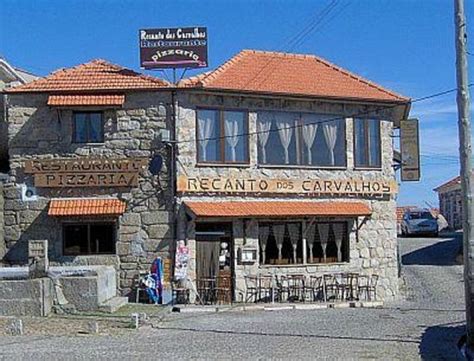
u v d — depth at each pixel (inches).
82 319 841.5
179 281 1053.8
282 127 1130.7
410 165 1152.2
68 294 907.4
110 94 1067.3
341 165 1167.0
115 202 1063.6
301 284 1123.9
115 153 1070.4
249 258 1091.3
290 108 1136.8
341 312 983.0
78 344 664.4
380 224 1192.2
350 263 1162.0
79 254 1062.4
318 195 1147.3
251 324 835.4
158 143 1068.5
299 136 1139.3
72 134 1074.1
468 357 597.9
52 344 663.8
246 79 1120.2
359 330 780.0
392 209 1203.9
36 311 867.4
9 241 1067.9
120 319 847.7
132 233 1064.2
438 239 1927.9
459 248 1723.7
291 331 769.6
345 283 1153.4
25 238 1066.1
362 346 657.6
